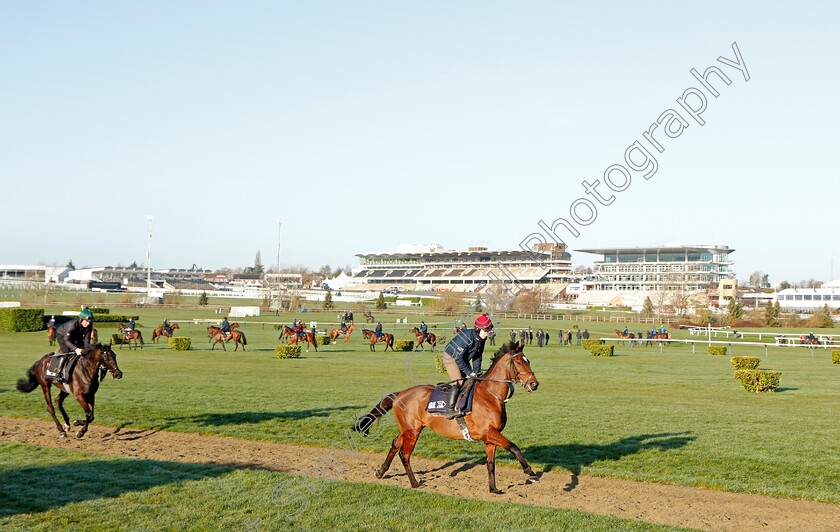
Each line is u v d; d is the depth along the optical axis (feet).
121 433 48.60
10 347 132.26
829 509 32.71
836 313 395.75
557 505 32.76
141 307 335.26
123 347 144.77
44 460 39.19
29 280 419.74
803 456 43.09
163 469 37.37
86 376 45.65
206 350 140.46
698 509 32.42
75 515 29.37
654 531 28.66
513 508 31.37
